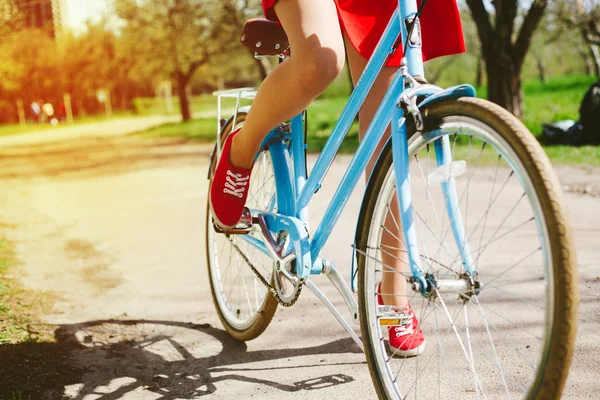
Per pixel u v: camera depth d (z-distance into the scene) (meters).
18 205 6.54
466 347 2.07
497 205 4.32
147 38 26.19
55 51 53.88
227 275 2.83
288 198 2.00
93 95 57.88
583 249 3.16
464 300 1.46
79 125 38.56
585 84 23.48
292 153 2.04
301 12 1.56
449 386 1.82
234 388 1.99
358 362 2.12
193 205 5.73
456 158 6.16
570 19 16.23
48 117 48.69
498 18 10.57
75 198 6.87
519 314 2.31
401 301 1.95
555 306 1.09
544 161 1.13
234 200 1.95
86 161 12.23
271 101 1.66
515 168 1.18
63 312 2.79
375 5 1.83
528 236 3.42
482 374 1.88
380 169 1.60
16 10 9.63
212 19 24.62
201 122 24.52
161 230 4.65
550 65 38.19
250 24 1.96
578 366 1.89
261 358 2.23
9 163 13.20
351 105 1.73
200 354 2.30
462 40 1.84
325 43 1.55
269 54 2.00
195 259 3.71
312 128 14.91
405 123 1.49
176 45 25.64
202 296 3.00
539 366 1.13
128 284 3.25
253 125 1.76
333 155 1.81
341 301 2.80
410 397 1.68
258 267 2.41
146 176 8.56
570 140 7.59
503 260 3.01
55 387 2.01
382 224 1.62
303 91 1.59
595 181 5.21
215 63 27.52
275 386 1.99
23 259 3.87
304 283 1.96
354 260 1.73
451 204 1.50
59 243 4.36
